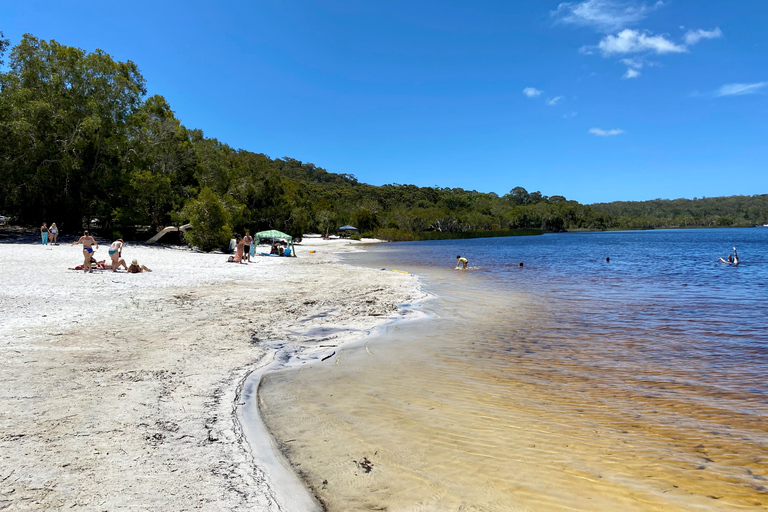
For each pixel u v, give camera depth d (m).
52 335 8.18
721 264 32.22
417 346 8.91
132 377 6.10
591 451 4.50
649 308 13.57
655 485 3.88
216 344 8.32
